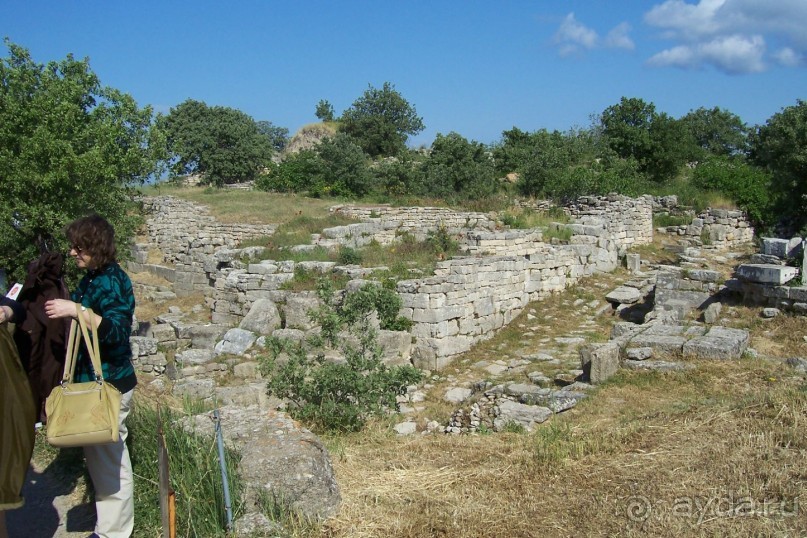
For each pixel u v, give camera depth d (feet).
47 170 44.19
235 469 18.47
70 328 14.30
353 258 62.54
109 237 15.11
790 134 74.90
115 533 15.25
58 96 47.19
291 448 18.62
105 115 51.65
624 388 33.37
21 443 13.38
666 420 25.11
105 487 15.08
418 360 46.73
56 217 43.39
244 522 16.40
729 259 71.31
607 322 55.16
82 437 13.42
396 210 84.17
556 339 51.24
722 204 85.05
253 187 119.96
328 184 112.98
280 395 30.48
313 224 80.33
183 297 70.18
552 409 32.68
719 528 16.62
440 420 36.78
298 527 16.89
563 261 63.16
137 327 56.13
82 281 15.34
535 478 20.54
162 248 84.23
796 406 23.39
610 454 22.04
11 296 15.24
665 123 113.50
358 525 17.47
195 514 16.63
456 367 47.21
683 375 33.63
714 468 19.76
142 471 18.33
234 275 59.21
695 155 124.67
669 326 41.04
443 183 110.63
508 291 56.39
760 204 83.35
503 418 32.73
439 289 49.11
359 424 28.81
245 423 21.33
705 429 23.03
